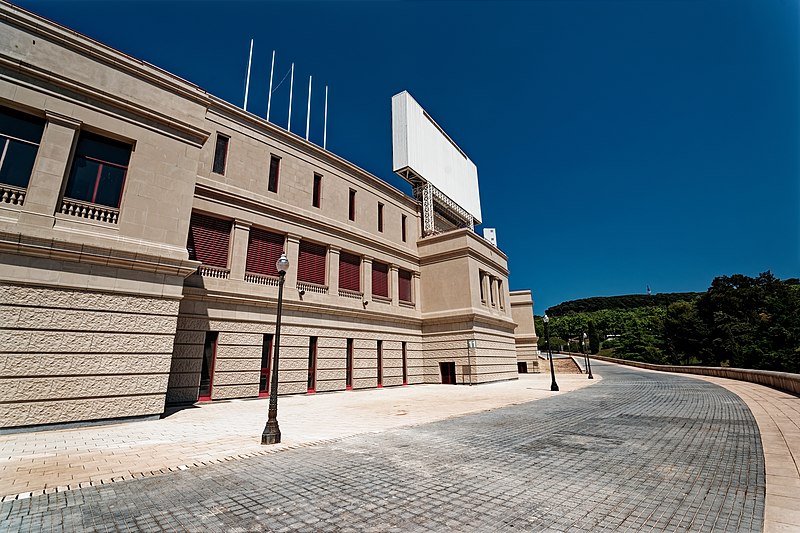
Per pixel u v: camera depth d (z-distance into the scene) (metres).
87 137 11.90
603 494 5.18
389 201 28.89
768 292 62.03
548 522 4.35
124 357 11.21
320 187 23.53
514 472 6.24
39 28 11.20
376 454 7.55
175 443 8.60
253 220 19.19
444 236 29.41
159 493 5.49
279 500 5.18
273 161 21.39
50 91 11.17
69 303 10.56
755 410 11.91
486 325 28.58
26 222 10.21
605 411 12.71
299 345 19.70
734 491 5.12
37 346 9.96
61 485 5.82
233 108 19.67
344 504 5.01
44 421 9.82
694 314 61.94
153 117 12.94
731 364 54.75
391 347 25.78
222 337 16.70
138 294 11.70
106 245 11.16
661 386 21.95
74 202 11.19
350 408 14.51
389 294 27.14
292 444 8.48
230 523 4.49
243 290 17.94
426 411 13.56
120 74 12.52
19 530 4.35
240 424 10.95
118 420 10.90
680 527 4.13
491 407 14.45
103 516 4.72
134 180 12.28
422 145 33.16
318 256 22.55
